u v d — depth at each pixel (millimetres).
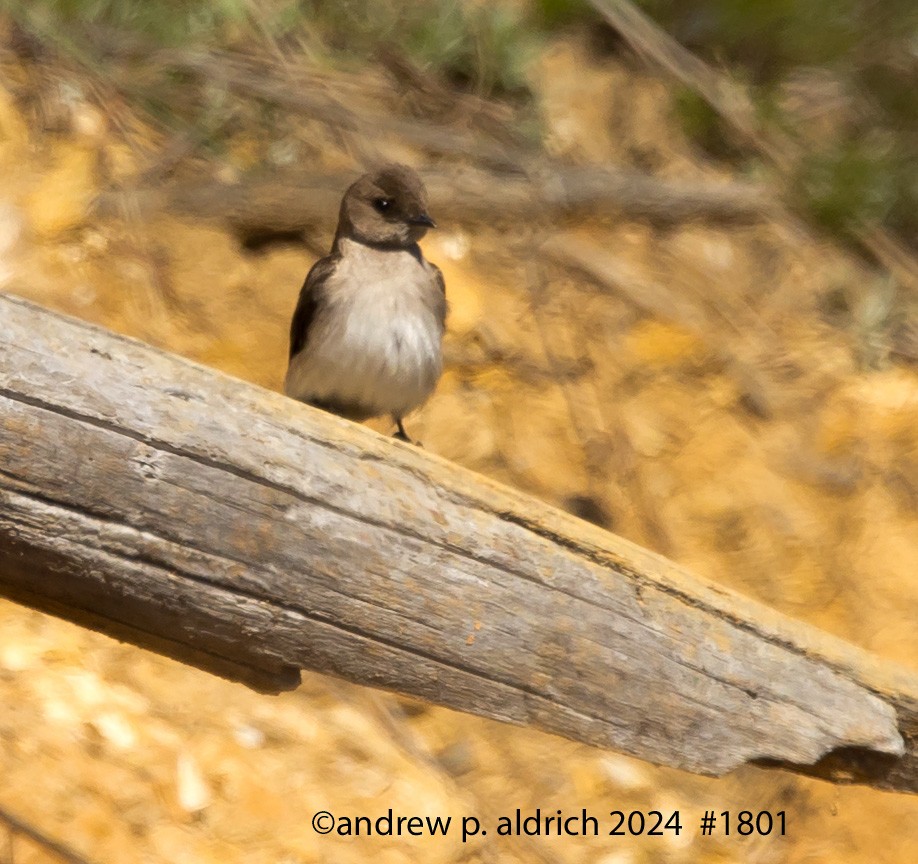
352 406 10430
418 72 14531
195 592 5520
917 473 13539
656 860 10508
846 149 15711
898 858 11180
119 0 13742
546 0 15617
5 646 9305
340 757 9727
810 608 12594
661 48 15766
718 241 14680
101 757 8844
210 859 8562
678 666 6371
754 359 13828
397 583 5785
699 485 12977
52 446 5184
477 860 9664
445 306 10375
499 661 6059
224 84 13539
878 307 14516
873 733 6762
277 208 12680
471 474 5996
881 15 16797
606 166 14719
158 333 11969
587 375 13180
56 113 12773
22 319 5195
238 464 5445
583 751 10914
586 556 6168
